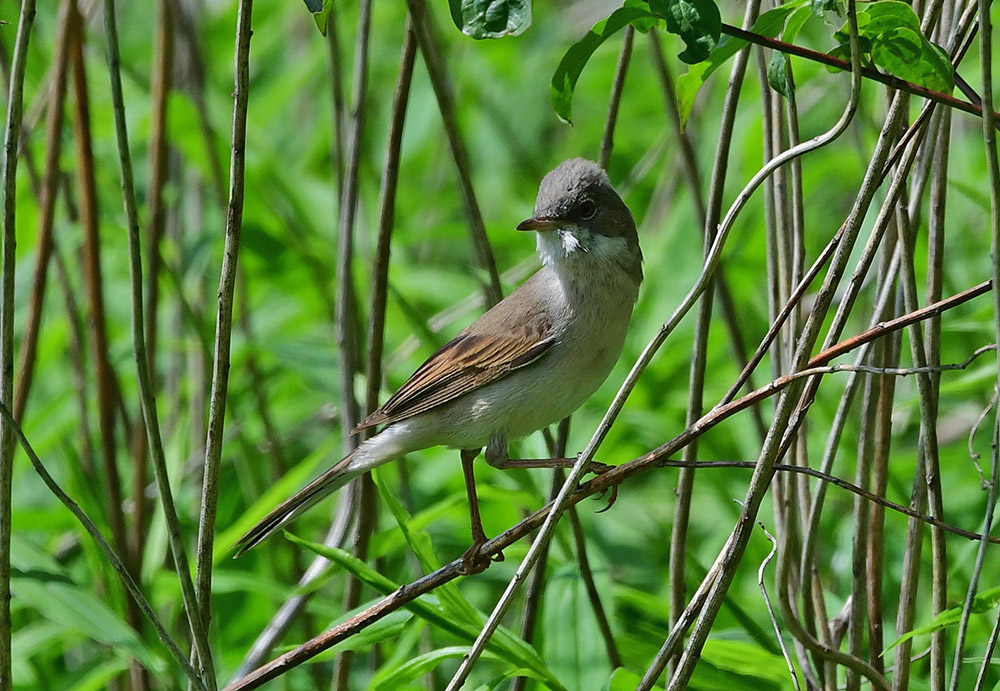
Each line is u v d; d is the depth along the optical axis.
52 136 9.50
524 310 8.95
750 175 14.02
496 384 8.90
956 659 6.42
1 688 6.91
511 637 7.79
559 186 8.95
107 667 9.73
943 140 7.36
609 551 11.98
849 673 7.82
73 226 11.93
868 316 11.95
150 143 10.80
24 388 9.44
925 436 7.36
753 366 6.80
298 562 11.49
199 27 15.70
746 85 14.91
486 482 11.19
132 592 6.60
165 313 14.59
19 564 8.66
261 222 13.41
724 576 6.47
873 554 7.68
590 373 8.96
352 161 9.59
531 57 19.33
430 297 14.21
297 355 11.89
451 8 6.31
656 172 16.70
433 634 10.54
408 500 10.90
